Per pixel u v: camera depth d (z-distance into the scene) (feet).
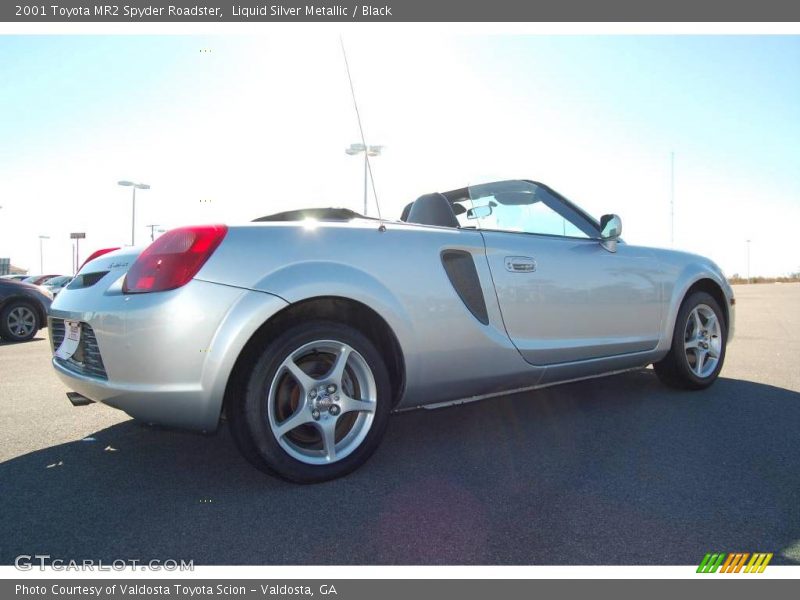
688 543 5.45
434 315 7.70
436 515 6.03
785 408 10.47
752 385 12.52
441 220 9.11
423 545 5.41
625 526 5.79
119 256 7.35
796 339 20.79
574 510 6.16
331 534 5.61
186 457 7.91
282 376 6.81
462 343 7.97
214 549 5.32
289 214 9.01
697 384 11.74
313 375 7.13
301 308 6.97
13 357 19.07
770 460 7.72
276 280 6.51
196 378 6.17
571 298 9.38
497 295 8.46
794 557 5.20
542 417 9.96
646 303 10.68
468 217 10.05
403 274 7.50
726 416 9.95
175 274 6.24
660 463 7.61
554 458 7.83
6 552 5.26
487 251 8.51
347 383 7.28
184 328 6.12
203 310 6.18
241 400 6.40
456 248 8.18
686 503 6.34
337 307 7.43
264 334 6.64
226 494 6.59
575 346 9.41
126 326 6.23
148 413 6.34
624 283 10.28
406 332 7.41
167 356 6.13
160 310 6.13
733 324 12.75
